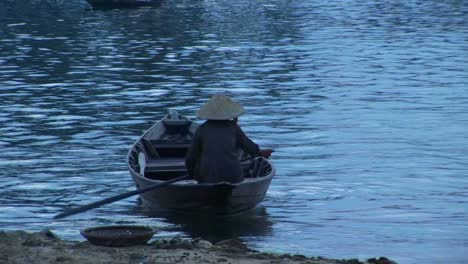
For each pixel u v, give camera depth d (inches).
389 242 1668.3
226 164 1814.7
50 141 2632.9
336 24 6584.6
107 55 4820.4
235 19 6914.4
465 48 5147.6
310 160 2404.0
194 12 7500.0
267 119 3019.2
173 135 2351.1
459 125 2891.2
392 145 2586.1
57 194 2034.9
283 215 1865.2
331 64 4485.7
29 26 6378.0
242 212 1871.3
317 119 3011.8
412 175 2233.0
